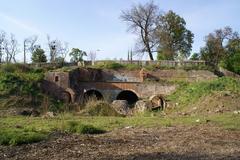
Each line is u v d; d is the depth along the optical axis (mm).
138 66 61500
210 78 59688
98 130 24969
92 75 60031
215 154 16672
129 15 90250
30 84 52312
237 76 63188
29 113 41375
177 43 93875
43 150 17453
